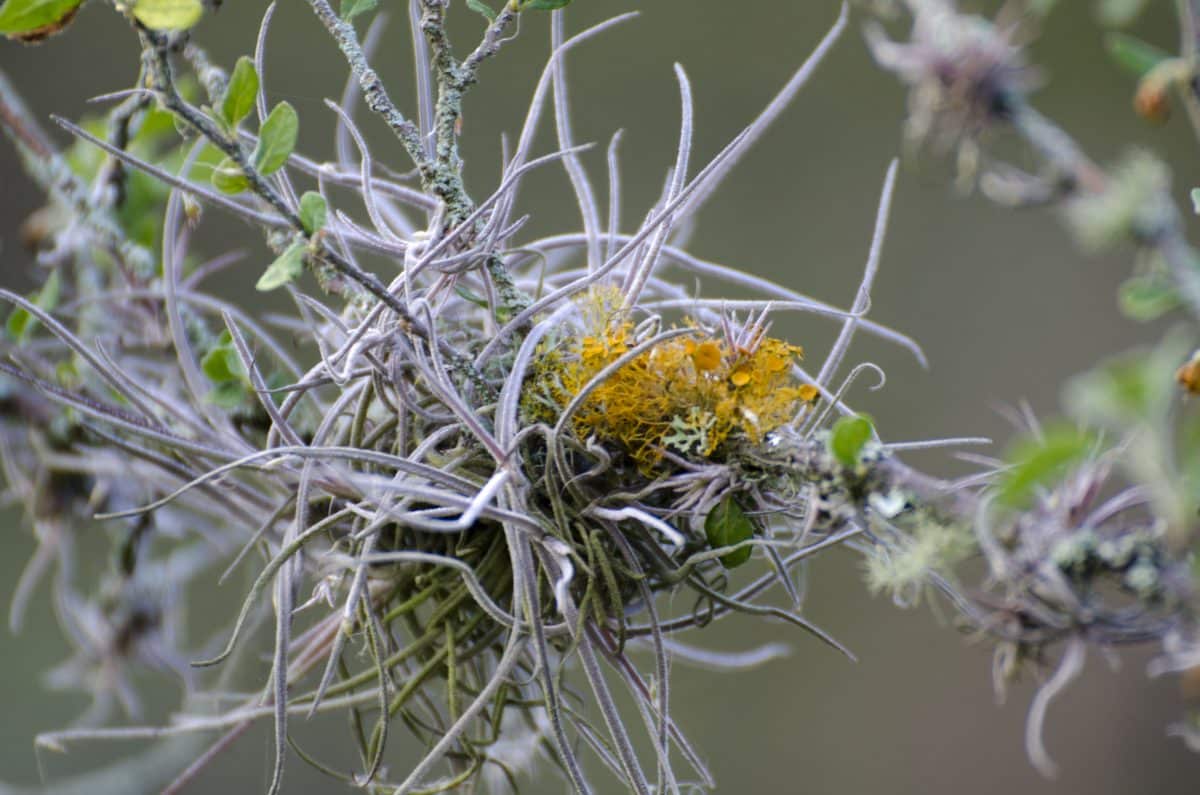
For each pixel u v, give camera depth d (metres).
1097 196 0.58
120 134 0.68
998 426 1.14
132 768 0.70
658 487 0.62
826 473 0.60
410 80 1.13
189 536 0.72
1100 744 1.10
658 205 0.63
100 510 0.68
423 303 0.62
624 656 0.62
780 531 0.64
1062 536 0.59
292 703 0.64
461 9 1.14
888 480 0.60
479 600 0.61
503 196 0.62
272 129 0.61
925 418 1.14
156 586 0.69
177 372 0.67
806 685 1.07
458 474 0.62
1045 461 0.58
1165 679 1.11
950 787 1.06
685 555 0.63
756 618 1.08
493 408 0.62
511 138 1.14
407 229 0.64
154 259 0.68
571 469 0.62
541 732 0.65
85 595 1.01
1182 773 1.08
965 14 0.59
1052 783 1.08
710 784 0.63
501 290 0.63
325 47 1.12
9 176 1.02
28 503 0.68
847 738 1.06
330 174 0.64
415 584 0.63
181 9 0.60
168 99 0.61
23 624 1.02
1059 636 0.59
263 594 0.67
